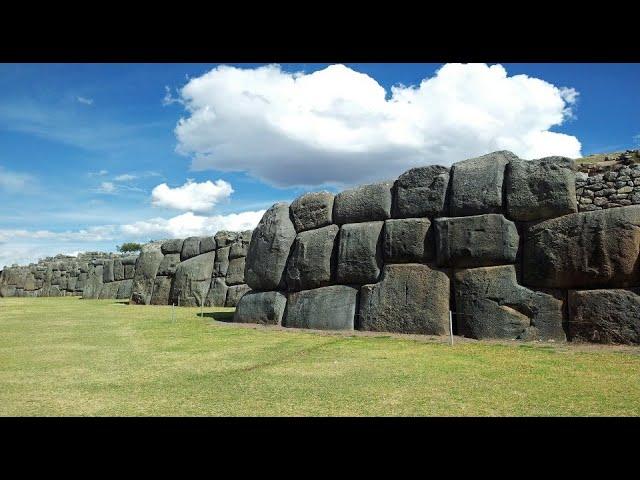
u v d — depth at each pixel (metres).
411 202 13.88
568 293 11.48
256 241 17.06
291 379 8.08
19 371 8.88
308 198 16.31
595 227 11.11
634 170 11.06
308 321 14.77
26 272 46.31
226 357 10.18
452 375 8.20
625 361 9.05
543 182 11.86
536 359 9.38
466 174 13.06
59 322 17.20
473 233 12.53
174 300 25.42
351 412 6.32
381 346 11.23
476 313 12.22
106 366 9.30
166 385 7.78
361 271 14.37
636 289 10.73
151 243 28.34
